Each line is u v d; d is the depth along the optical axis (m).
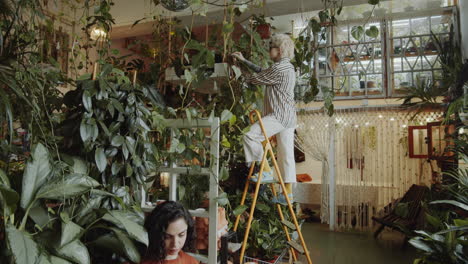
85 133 1.73
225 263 2.07
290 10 5.24
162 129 2.18
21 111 1.86
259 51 3.21
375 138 5.96
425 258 2.83
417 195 5.42
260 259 3.15
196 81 2.64
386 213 5.89
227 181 3.47
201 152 2.73
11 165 2.16
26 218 1.47
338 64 5.93
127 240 1.60
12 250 1.20
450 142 4.81
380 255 4.73
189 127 2.19
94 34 3.88
